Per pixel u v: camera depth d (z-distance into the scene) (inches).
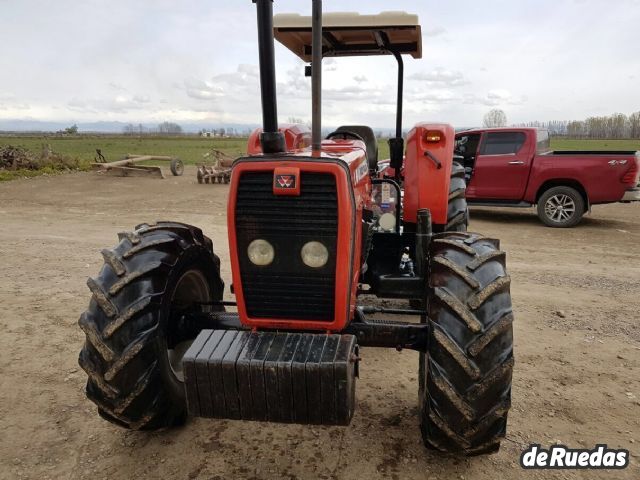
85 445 119.3
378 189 170.2
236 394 90.3
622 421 128.3
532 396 139.3
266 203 94.0
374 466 111.0
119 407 102.3
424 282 129.2
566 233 366.9
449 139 162.7
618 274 256.4
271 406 90.1
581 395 139.9
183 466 111.4
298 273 97.0
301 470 109.9
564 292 226.2
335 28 154.4
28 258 280.4
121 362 99.3
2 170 748.6
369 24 150.2
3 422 128.6
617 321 191.9
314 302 99.0
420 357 120.9
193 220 401.4
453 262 101.9
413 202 163.9
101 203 497.0
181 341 120.2
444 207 160.9
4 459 114.7
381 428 124.7
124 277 103.9
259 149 163.8
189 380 91.2
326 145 133.9
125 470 110.5
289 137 157.9
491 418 95.8
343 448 117.1
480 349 93.9
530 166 389.7
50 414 132.3
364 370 154.6
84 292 223.6
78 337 177.9
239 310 102.0
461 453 105.3
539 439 120.8
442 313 98.0
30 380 149.0
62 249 302.0
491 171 401.4
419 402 119.5
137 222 395.9
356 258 105.5
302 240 95.0
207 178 671.1
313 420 90.2
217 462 112.7
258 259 97.2
